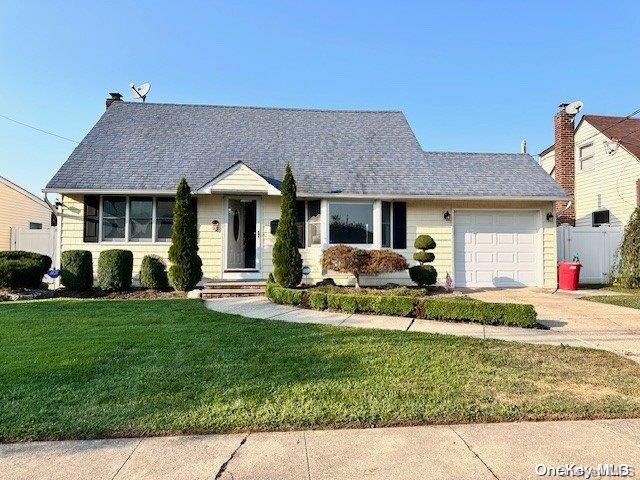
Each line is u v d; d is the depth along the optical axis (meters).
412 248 12.80
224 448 2.84
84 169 11.98
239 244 12.70
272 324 6.89
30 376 4.16
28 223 19.80
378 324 7.06
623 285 12.82
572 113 17.11
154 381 4.04
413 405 3.49
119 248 11.90
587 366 4.64
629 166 15.09
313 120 15.30
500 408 3.44
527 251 13.17
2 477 2.48
